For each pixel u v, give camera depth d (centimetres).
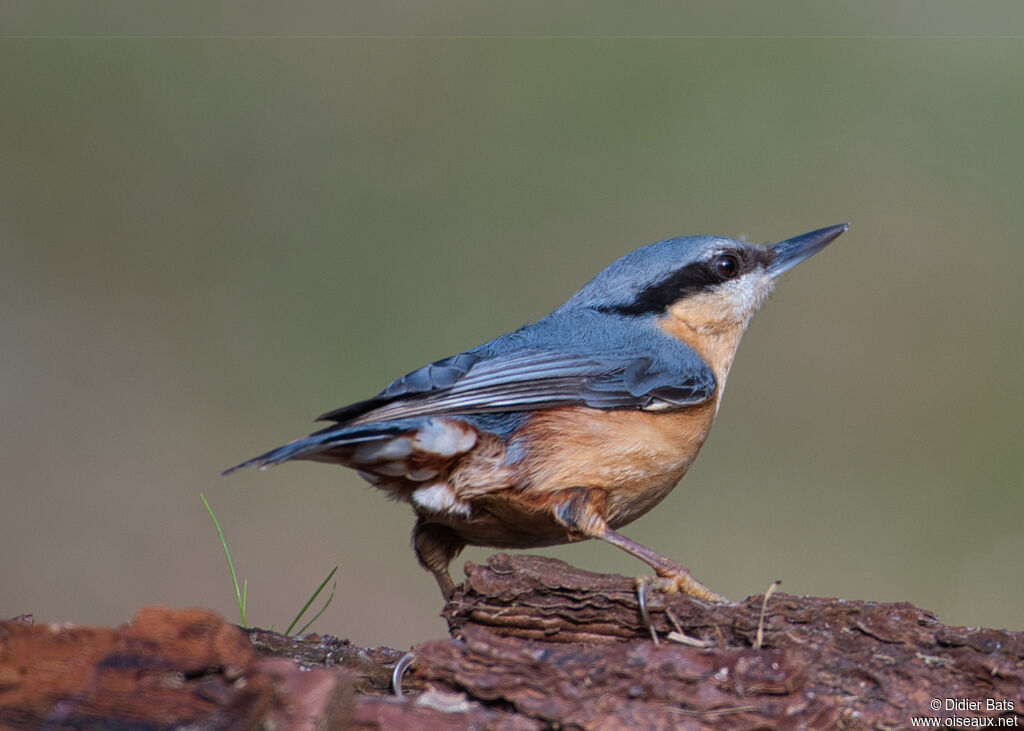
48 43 1884
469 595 593
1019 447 1416
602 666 518
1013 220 1733
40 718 451
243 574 1144
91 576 1121
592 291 814
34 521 1183
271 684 471
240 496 1246
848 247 1705
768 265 847
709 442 1412
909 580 1127
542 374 699
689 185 1758
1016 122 1869
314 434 652
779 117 1844
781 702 509
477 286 1603
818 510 1267
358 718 496
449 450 671
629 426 703
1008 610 1083
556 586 583
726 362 828
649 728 501
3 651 470
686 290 804
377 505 1245
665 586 635
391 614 1116
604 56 1955
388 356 1507
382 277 1645
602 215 1736
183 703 458
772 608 562
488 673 519
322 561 1159
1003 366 1531
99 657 472
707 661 520
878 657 539
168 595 1105
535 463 688
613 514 716
